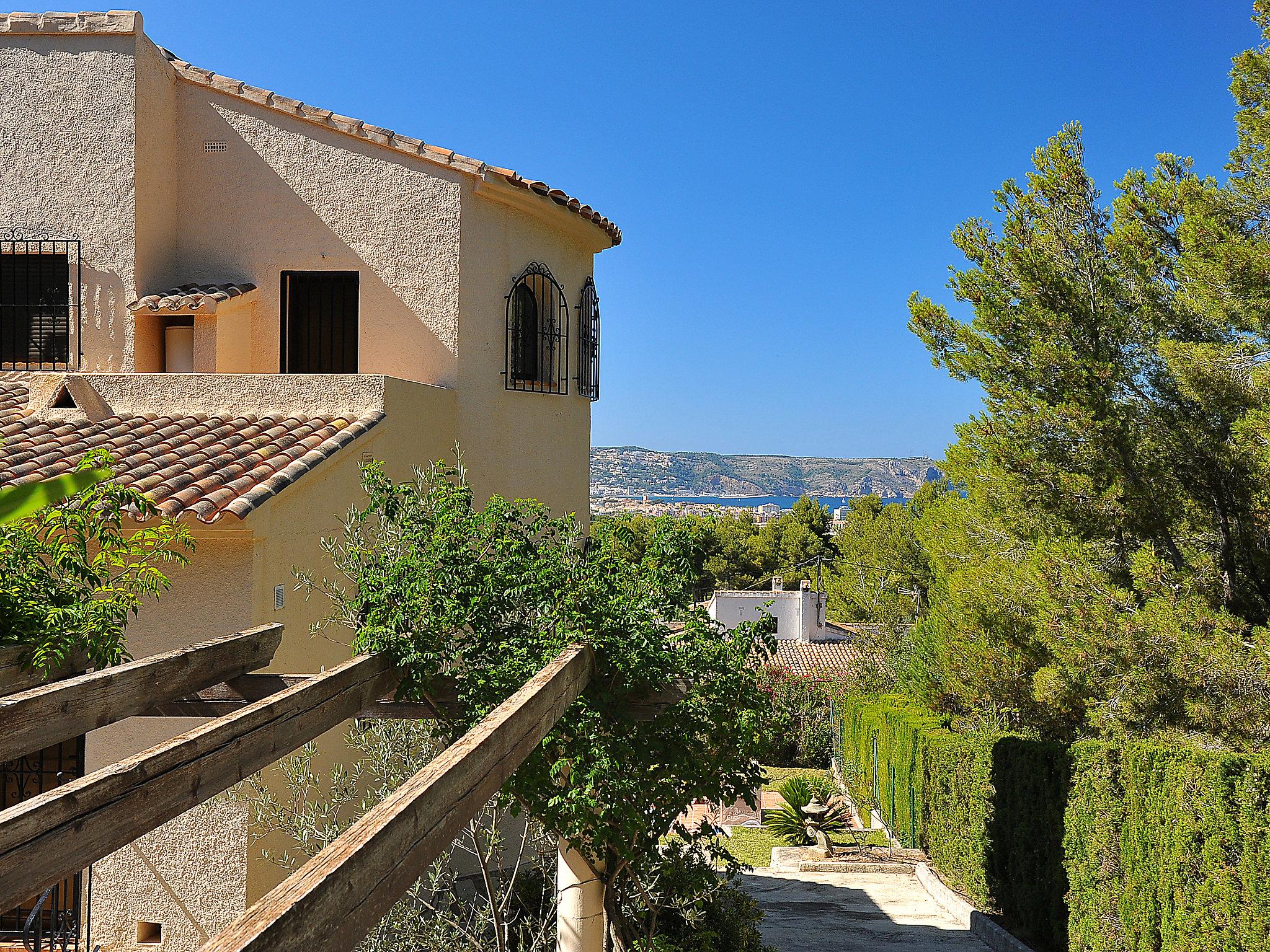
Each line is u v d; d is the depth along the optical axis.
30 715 4.41
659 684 6.75
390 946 7.70
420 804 3.33
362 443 10.19
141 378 10.97
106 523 6.98
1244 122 13.77
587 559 7.42
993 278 15.46
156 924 8.23
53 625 5.82
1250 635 13.88
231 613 8.27
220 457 9.37
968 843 15.49
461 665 6.77
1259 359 13.25
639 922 8.61
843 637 53.53
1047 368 14.66
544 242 14.12
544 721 5.21
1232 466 14.10
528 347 14.05
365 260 13.03
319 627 8.53
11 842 3.19
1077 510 14.95
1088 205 15.12
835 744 33.81
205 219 13.33
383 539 7.82
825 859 19.41
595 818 6.59
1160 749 9.69
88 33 12.48
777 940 13.12
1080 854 11.21
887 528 45.00
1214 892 8.61
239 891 8.13
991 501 18.27
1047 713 17.77
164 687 5.30
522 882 9.78
